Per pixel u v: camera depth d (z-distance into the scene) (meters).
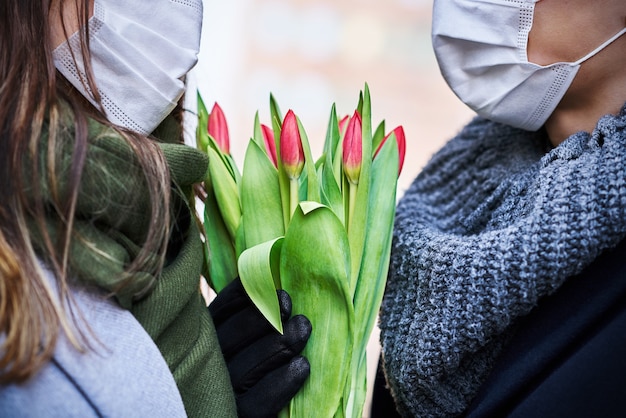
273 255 1.21
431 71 3.16
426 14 3.14
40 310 1.07
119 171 1.11
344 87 3.10
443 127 3.19
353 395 1.21
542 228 1.16
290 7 3.07
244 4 3.02
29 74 1.10
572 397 1.16
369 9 3.10
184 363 1.16
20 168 1.08
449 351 1.19
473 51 1.24
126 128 1.13
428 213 1.33
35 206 1.08
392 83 3.16
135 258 1.13
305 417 1.20
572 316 1.18
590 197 1.15
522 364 1.19
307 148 1.19
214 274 1.25
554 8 1.20
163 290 1.14
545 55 1.22
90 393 1.08
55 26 1.15
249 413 1.19
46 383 1.07
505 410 1.20
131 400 1.09
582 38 1.20
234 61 3.04
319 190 1.20
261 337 1.21
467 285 1.18
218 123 1.25
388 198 1.22
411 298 1.25
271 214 1.21
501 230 1.19
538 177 1.20
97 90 1.14
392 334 1.26
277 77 3.07
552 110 1.24
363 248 1.21
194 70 1.29
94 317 1.10
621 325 1.16
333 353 1.19
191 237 1.18
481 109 1.26
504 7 1.21
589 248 1.15
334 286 1.18
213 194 1.24
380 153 1.23
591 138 1.20
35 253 1.10
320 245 1.17
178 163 1.15
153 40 1.17
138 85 1.17
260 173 1.21
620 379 1.15
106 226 1.12
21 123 1.08
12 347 1.05
